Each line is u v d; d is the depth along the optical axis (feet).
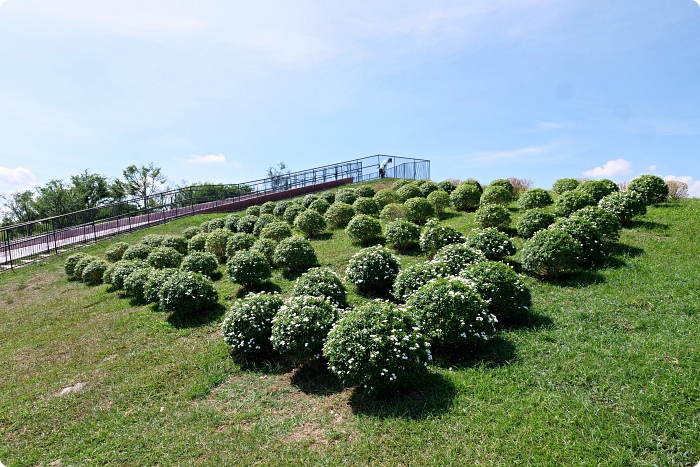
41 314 34.19
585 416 12.87
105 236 62.69
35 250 57.57
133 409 17.21
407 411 14.29
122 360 22.20
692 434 11.74
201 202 86.17
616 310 19.77
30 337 29.04
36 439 16.05
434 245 29.32
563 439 12.05
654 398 13.21
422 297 18.28
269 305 20.90
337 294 23.50
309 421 14.82
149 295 28.96
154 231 64.90
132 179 142.82
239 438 14.19
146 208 78.07
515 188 54.70
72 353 24.68
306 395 16.74
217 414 15.93
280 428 14.53
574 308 20.58
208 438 14.46
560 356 16.40
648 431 12.03
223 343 22.33
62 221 72.74
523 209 41.14
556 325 19.11
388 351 14.93
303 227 43.45
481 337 17.30
